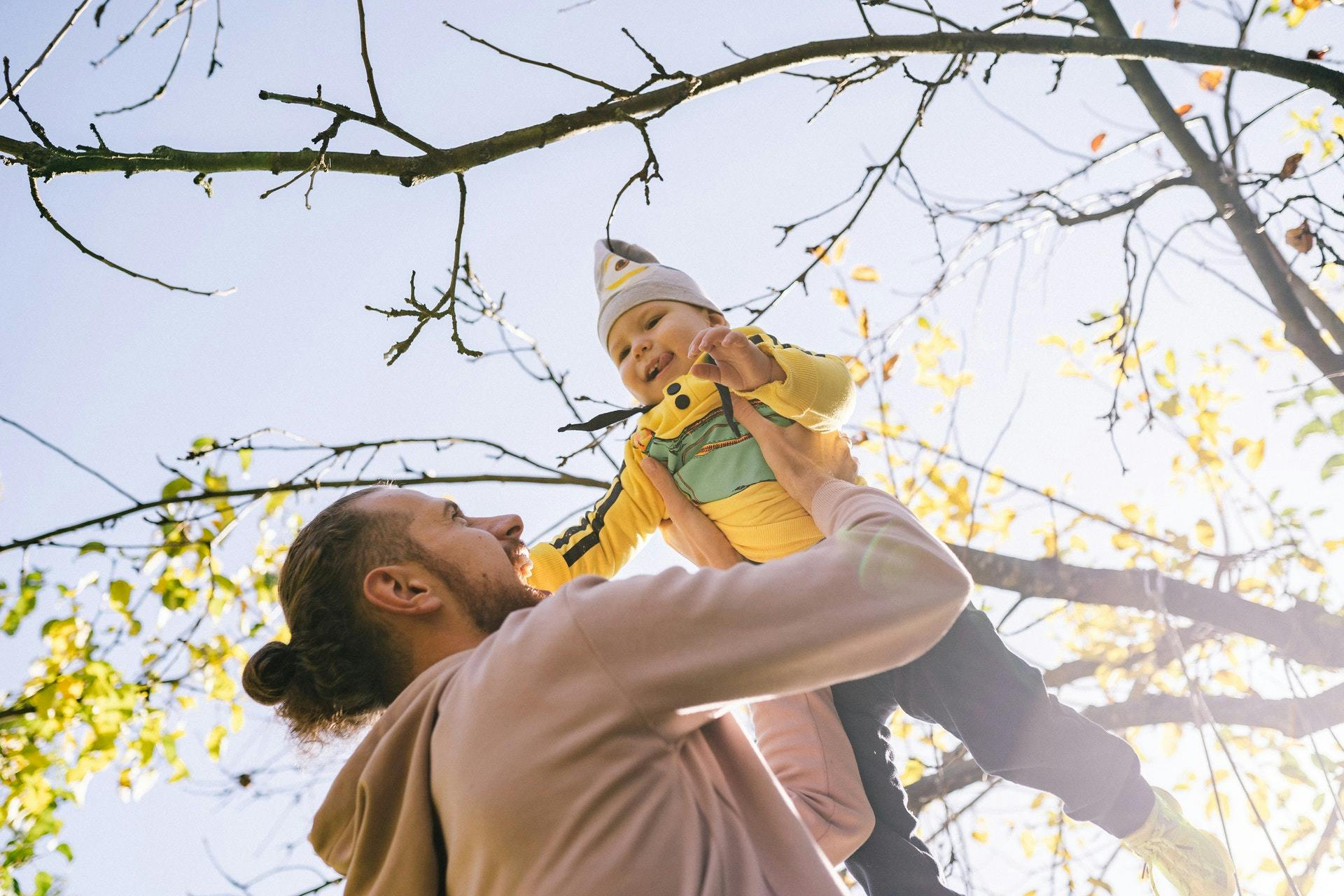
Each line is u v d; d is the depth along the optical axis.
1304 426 5.03
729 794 1.58
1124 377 4.53
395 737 1.62
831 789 2.39
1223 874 2.62
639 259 3.30
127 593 5.06
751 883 1.45
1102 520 5.04
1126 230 4.52
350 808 1.65
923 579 1.61
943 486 5.34
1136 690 5.39
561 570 2.77
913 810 4.84
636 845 1.40
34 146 2.39
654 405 2.97
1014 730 2.59
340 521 1.94
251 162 2.43
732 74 2.81
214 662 5.27
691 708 1.53
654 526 2.86
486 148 2.53
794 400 2.41
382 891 1.54
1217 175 4.20
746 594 1.54
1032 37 3.22
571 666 1.52
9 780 4.88
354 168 2.47
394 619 1.85
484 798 1.44
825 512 2.00
